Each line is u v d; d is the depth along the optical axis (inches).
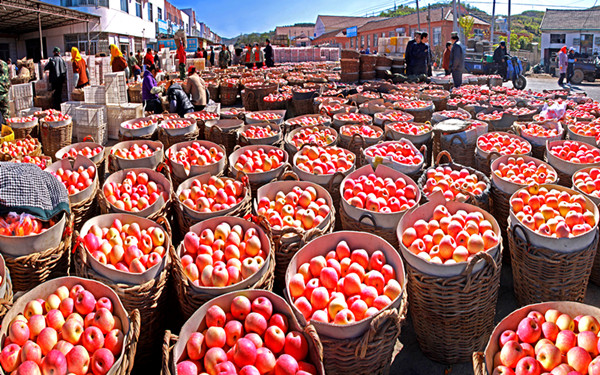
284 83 580.7
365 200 155.3
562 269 122.4
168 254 122.2
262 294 102.3
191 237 127.1
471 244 117.2
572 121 275.0
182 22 2319.1
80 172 180.5
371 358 97.4
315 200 161.5
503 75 715.4
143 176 176.6
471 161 236.4
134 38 1299.2
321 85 499.5
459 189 158.9
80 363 87.4
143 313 112.0
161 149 221.6
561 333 92.1
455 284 108.9
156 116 309.3
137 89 463.5
